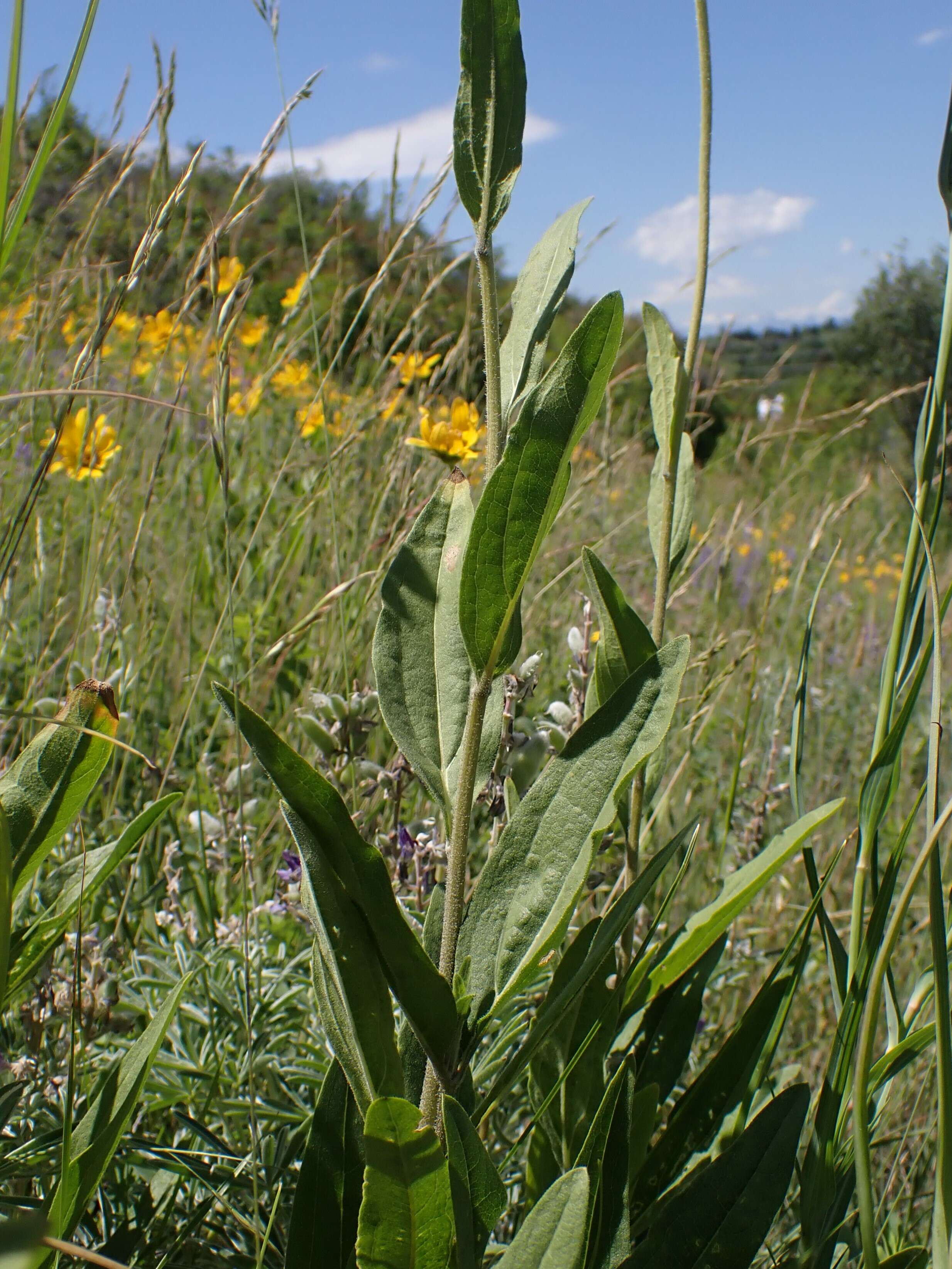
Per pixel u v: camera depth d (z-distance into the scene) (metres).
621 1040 1.23
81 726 1.02
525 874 0.92
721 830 2.81
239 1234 1.27
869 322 20.36
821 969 2.42
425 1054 1.04
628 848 1.27
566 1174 0.86
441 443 2.35
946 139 1.08
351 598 2.63
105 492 2.92
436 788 0.98
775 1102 0.99
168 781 2.02
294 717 2.36
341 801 0.81
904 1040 1.08
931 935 0.88
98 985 1.40
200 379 3.63
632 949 1.42
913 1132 1.76
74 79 0.89
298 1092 1.51
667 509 1.28
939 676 0.92
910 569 1.14
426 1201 0.78
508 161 0.90
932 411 1.12
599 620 1.18
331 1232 0.93
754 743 3.08
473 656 0.89
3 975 0.82
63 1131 0.91
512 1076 0.90
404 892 1.71
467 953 0.92
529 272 1.02
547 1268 0.83
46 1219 0.42
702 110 1.25
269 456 3.98
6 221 0.88
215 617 3.07
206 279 2.51
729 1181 0.97
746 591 4.53
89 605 2.44
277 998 1.64
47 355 2.57
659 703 0.89
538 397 0.84
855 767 3.51
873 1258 0.84
